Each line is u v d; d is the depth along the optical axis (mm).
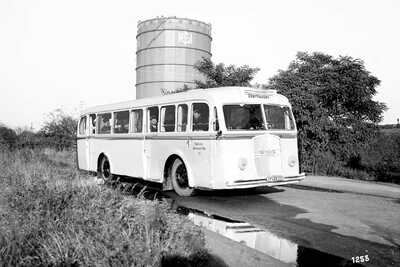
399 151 14031
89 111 15883
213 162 9664
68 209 6223
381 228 6977
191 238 5168
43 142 29422
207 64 21500
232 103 9828
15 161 13125
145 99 12406
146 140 12195
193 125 10359
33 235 5211
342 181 13414
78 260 4512
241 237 6441
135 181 14242
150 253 4469
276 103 10609
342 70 15922
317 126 15500
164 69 30484
